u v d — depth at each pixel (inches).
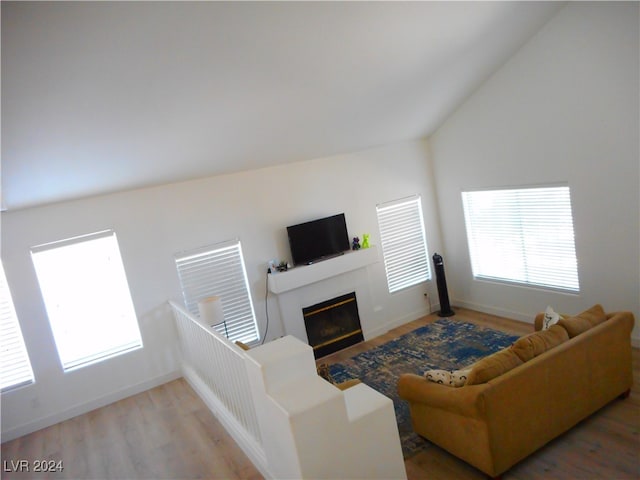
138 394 225.8
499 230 251.6
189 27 128.4
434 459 149.2
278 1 130.7
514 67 218.2
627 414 153.4
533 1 178.7
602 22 181.2
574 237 212.2
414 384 149.7
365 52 169.9
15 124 141.2
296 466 108.4
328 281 256.2
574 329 150.9
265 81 165.5
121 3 113.0
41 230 202.4
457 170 267.0
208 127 182.1
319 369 165.2
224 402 180.1
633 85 177.3
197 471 155.3
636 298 195.5
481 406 125.5
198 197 229.0
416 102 227.5
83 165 178.2
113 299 220.8
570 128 202.5
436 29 172.2
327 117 209.5
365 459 115.6
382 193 272.1
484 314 269.6
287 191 247.3
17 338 203.0
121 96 146.3
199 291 233.5
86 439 191.0
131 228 218.5
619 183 190.2
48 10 107.7
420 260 287.9
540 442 138.4
